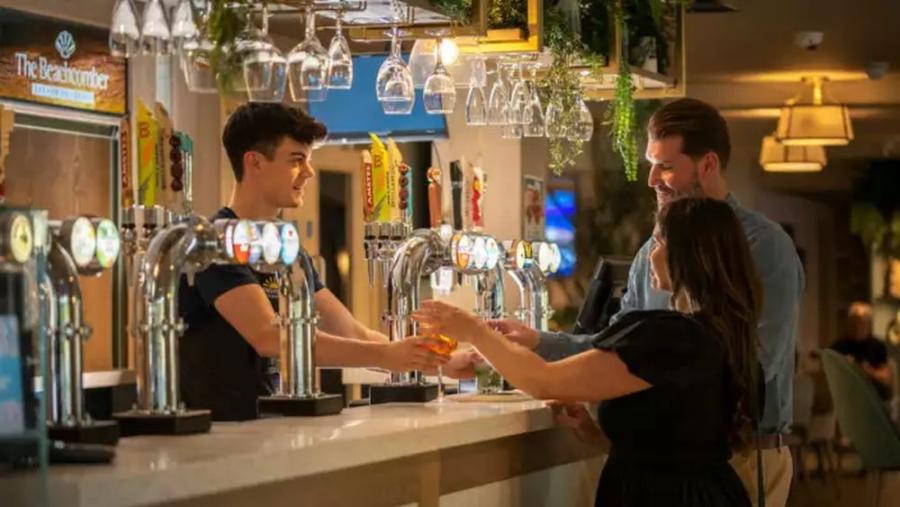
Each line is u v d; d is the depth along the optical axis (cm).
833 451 1033
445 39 497
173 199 361
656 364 361
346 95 675
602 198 809
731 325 370
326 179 819
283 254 356
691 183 453
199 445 298
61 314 294
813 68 999
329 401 377
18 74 656
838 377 888
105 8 701
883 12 947
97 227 311
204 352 424
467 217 479
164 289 325
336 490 317
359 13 451
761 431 431
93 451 266
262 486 289
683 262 375
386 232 441
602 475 381
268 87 392
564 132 564
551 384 364
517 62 555
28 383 249
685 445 365
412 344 401
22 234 255
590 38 586
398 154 449
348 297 830
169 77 731
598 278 503
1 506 247
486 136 725
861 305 1034
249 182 445
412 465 352
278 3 414
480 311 468
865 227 1023
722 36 996
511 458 410
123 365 714
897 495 905
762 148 1025
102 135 709
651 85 662
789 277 440
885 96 1003
